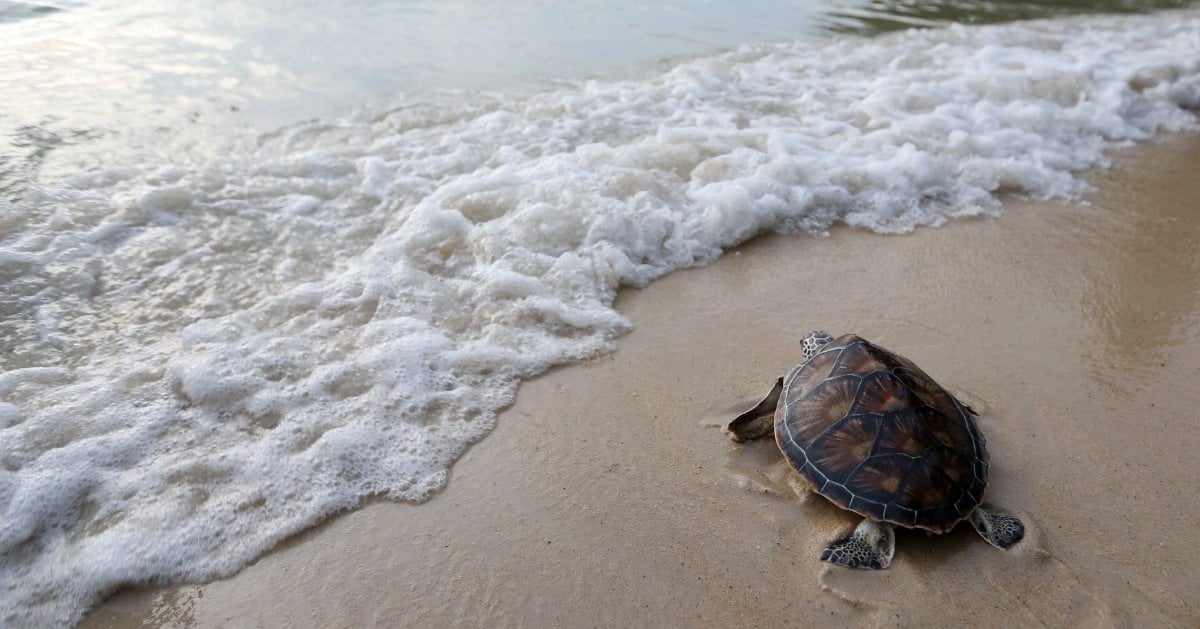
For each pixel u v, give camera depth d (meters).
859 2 3.36
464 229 1.57
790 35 2.92
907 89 2.33
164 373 1.19
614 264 1.49
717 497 1.01
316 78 2.32
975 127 2.08
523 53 2.62
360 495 1.02
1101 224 1.67
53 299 1.33
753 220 1.64
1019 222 1.69
